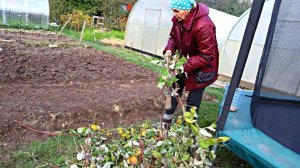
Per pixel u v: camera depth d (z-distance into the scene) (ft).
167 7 32.09
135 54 32.71
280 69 11.32
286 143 8.92
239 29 23.86
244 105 11.45
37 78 16.37
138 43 36.24
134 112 12.99
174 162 6.54
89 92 14.92
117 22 64.90
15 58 20.24
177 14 8.28
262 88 11.39
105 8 67.31
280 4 10.55
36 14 46.93
